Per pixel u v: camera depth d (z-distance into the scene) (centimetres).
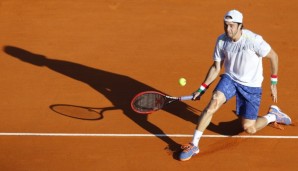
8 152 2973
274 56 2870
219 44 2917
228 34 2784
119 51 4141
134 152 3006
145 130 3197
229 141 3123
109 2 4919
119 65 3944
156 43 4281
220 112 3400
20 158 2930
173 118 3322
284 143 3127
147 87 3669
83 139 3102
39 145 3041
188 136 3153
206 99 3541
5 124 3216
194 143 2920
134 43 4269
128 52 4131
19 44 4200
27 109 3375
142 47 4212
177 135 3159
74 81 3709
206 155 2997
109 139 3109
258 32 4531
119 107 3428
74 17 4644
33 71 3822
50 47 4169
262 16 4791
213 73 3000
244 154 3020
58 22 4553
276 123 3256
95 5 4859
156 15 4734
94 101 3484
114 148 3034
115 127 3216
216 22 4662
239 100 3025
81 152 2994
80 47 4184
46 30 4428
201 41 4341
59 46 4191
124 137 3127
